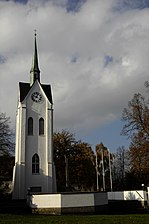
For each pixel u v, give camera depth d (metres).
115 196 56.94
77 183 74.69
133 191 53.28
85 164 73.50
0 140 52.28
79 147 74.94
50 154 57.22
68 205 40.97
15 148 58.59
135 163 51.56
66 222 26.16
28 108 58.31
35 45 63.78
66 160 68.94
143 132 51.91
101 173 81.25
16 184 54.00
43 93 59.91
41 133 58.16
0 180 56.03
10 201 49.75
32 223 25.97
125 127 54.12
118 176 88.44
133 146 52.16
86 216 32.59
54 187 56.34
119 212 42.94
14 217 32.19
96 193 42.75
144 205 50.34
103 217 30.23
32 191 54.69
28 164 55.69
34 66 61.88
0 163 53.72
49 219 29.23
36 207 42.50
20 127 56.62
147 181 70.62
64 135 74.62
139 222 24.88
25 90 59.88
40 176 55.78
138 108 53.41
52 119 59.34
